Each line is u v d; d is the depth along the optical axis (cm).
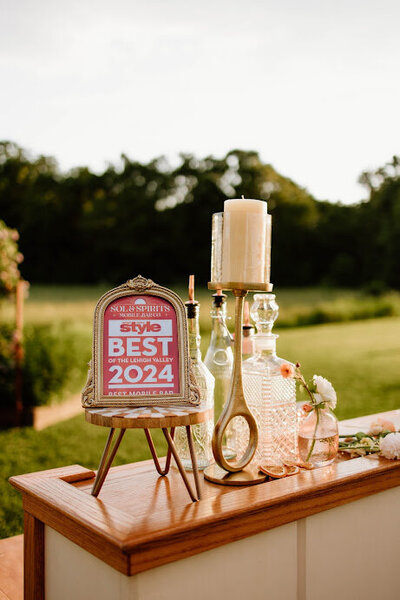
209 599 129
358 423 214
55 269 2186
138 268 2206
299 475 151
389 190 2144
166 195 2259
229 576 132
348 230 2145
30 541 151
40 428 554
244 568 134
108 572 125
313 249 2167
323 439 161
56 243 2192
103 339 145
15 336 556
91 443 506
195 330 163
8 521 337
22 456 466
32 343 592
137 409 138
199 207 2230
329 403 163
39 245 2184
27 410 557
